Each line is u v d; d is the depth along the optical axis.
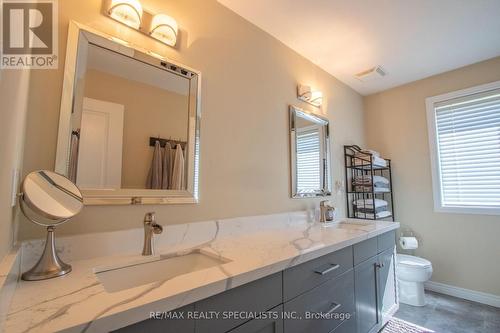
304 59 2.24
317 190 2.22
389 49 2.15
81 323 0.51
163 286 0.70
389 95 2.96
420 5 1.64
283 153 1.93
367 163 2.61
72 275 0.81
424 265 2.19
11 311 0.56
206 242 1.31
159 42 1.30
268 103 1.85
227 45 1.61
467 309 2.13
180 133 1.33
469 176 2.41
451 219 2.47
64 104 0.99
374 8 1.66
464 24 1.83
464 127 2.46
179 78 1.36
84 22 1.07
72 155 1.00
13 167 0.73
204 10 1.50
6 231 0.68
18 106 0.76
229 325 0.80
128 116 1.17
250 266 0.89
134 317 0.58
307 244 1.26
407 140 2.79
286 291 1.01
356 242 1.47
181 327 0.68
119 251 1.07
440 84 2.60
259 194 1.71
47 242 0.81
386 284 1.88
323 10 1.68
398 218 2.80
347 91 2.84
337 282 1.32
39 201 0.77
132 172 1.16
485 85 2.34
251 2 1.60
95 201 1.03
